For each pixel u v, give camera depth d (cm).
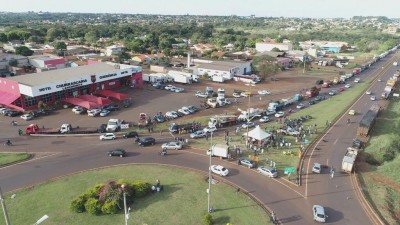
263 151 6156
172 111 8669
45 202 4447
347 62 18925
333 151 6312
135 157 5909
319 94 11394
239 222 4050
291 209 4372
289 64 17225
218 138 6906
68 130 7094
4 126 7444
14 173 5253
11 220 4050
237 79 13225
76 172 5306
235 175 5266
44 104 8525
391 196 4856
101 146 6412
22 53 15375
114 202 4178
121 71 10700
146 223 4000
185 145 6469
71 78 9212
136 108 9044
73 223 4006
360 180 5241
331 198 4669
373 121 7638
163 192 4694
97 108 8531
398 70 16538
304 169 5541
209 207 4241
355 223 4109
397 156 6184
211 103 9356
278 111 9138
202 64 14462
